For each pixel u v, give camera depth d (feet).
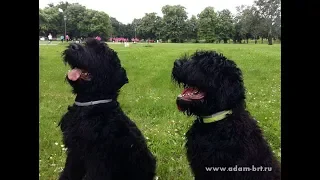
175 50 19.48
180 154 5.51
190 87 3.81
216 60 3.72
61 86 10.25
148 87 10.52
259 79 11.88
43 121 6.91
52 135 6.20
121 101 8.46
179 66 3.91
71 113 4.01
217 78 3.64
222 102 3.61
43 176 4.82
